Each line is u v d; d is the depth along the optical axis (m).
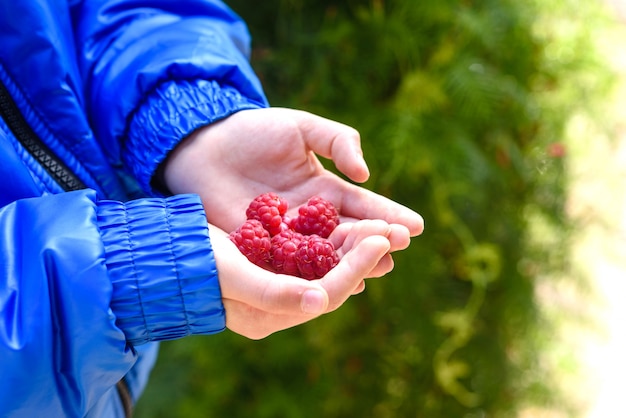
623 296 1.15
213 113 0.49
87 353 0.40
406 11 0.68
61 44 0.48
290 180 0.49
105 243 0.40
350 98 0.70
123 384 0.52
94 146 0.50
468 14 0.66
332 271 0.40
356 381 0.86
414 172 0.71
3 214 0.41
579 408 0.95
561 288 0.90
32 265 0.39
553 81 0.75
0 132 0.44
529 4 0.70
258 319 0.41
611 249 0.87
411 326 0.80
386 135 0.68
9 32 0.46
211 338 0.75
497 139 0.72
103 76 0.51
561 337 0.93
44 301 0.39
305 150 0.49
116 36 0.52
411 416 0.89
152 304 0.40
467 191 0.70
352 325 0.81
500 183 0.73
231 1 0.71
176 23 0.53
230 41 0.54
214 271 0.40
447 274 0.82
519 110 0.72
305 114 0.48
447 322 0.80
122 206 0.41
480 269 0.80
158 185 0.52
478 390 0.88
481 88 0.66
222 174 0.49
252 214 0.47
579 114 0.75
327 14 0.70
